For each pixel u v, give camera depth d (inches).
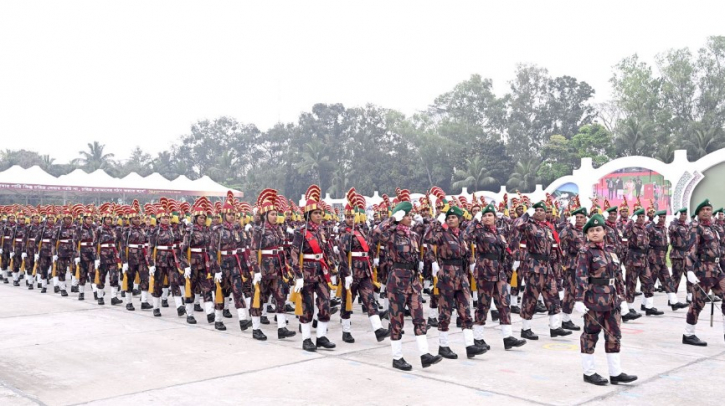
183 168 3602.4
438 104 3378.4
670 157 2266.2
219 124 3996.1
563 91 3139.8
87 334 401.7
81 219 600.4
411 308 302.0
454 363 311.4
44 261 658.8
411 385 269.6
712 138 2305.6
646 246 464.1
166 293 538.3
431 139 2967.5
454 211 317.7
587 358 270.7
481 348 321.7
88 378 289.4
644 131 2407.7
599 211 520.1
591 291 268.5
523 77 3120.1
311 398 251.4
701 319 446.9
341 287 384.8
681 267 487.8
